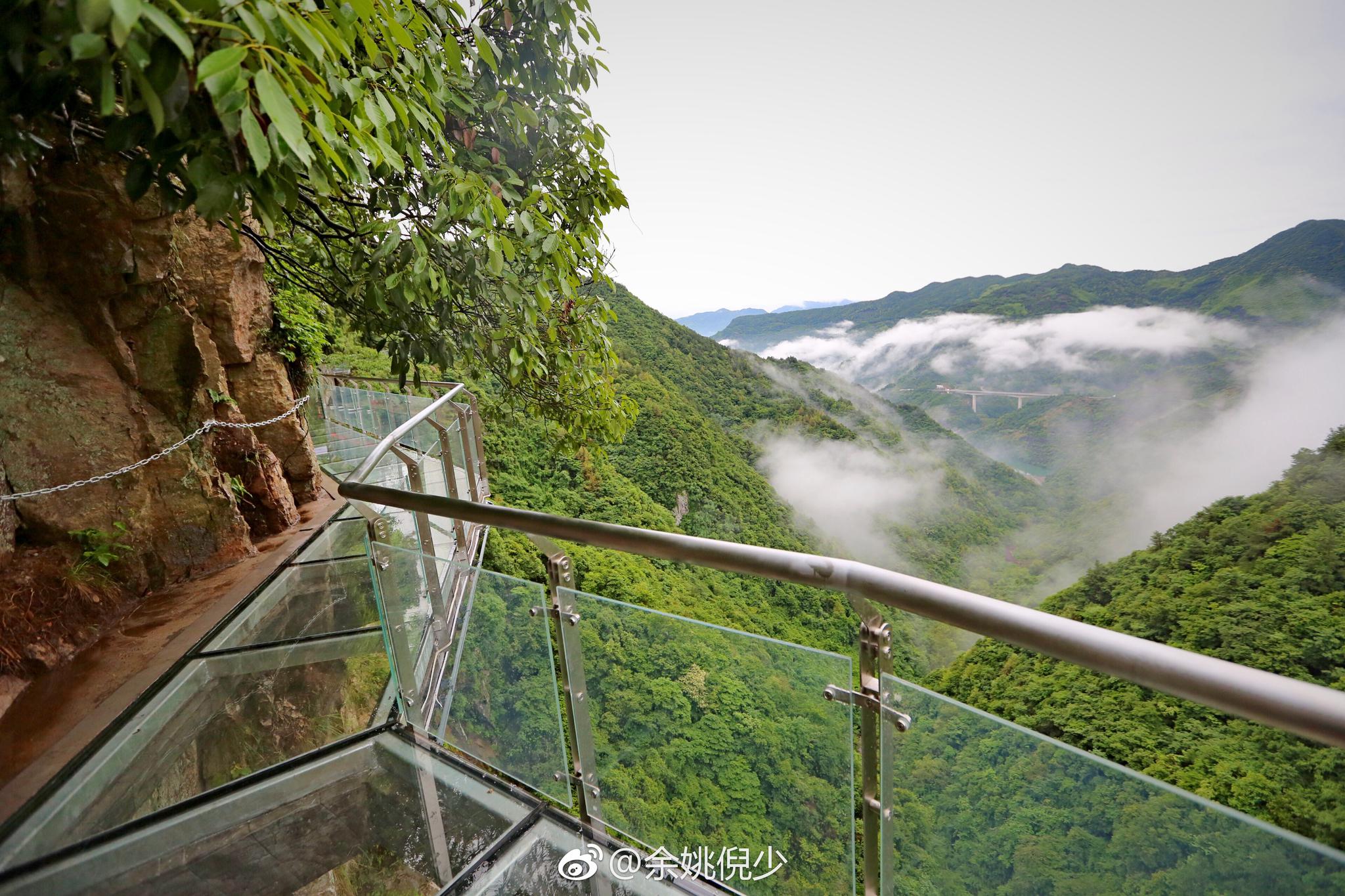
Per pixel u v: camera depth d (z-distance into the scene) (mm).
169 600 3041
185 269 3805
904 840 970
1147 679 625
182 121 1118
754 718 1153
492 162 3049
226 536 3607
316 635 2391
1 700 2156
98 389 3033
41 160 2590
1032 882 829
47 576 2621
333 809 1631
